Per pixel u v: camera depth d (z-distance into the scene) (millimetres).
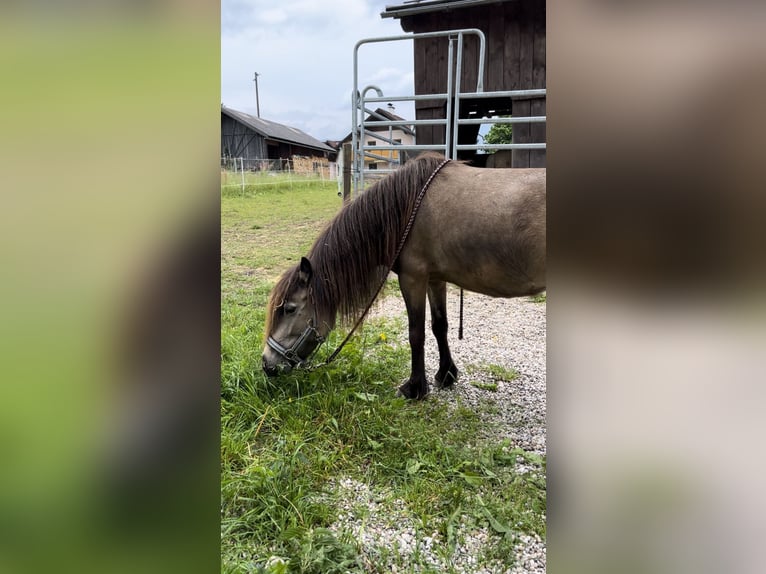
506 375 2820
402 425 2209
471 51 4945
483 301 4539
